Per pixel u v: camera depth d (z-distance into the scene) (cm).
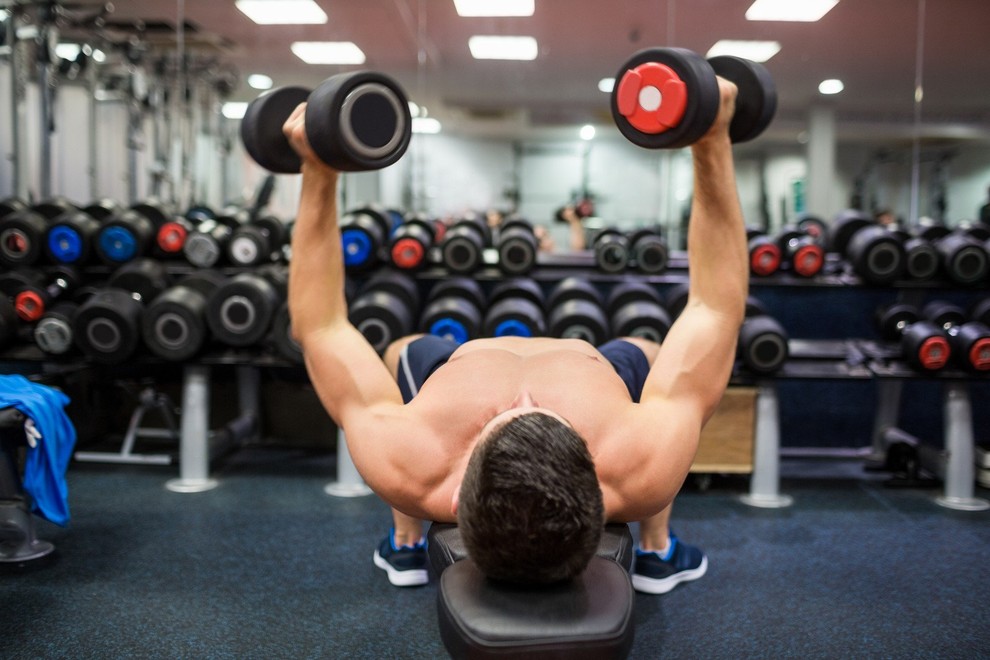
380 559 216
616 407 110
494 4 425
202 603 193
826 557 230
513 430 86
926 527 259
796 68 444
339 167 108
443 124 478
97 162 461
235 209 444
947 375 280
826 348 307
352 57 478
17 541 220
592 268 364
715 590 205
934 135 442
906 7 414
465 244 336
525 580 85
